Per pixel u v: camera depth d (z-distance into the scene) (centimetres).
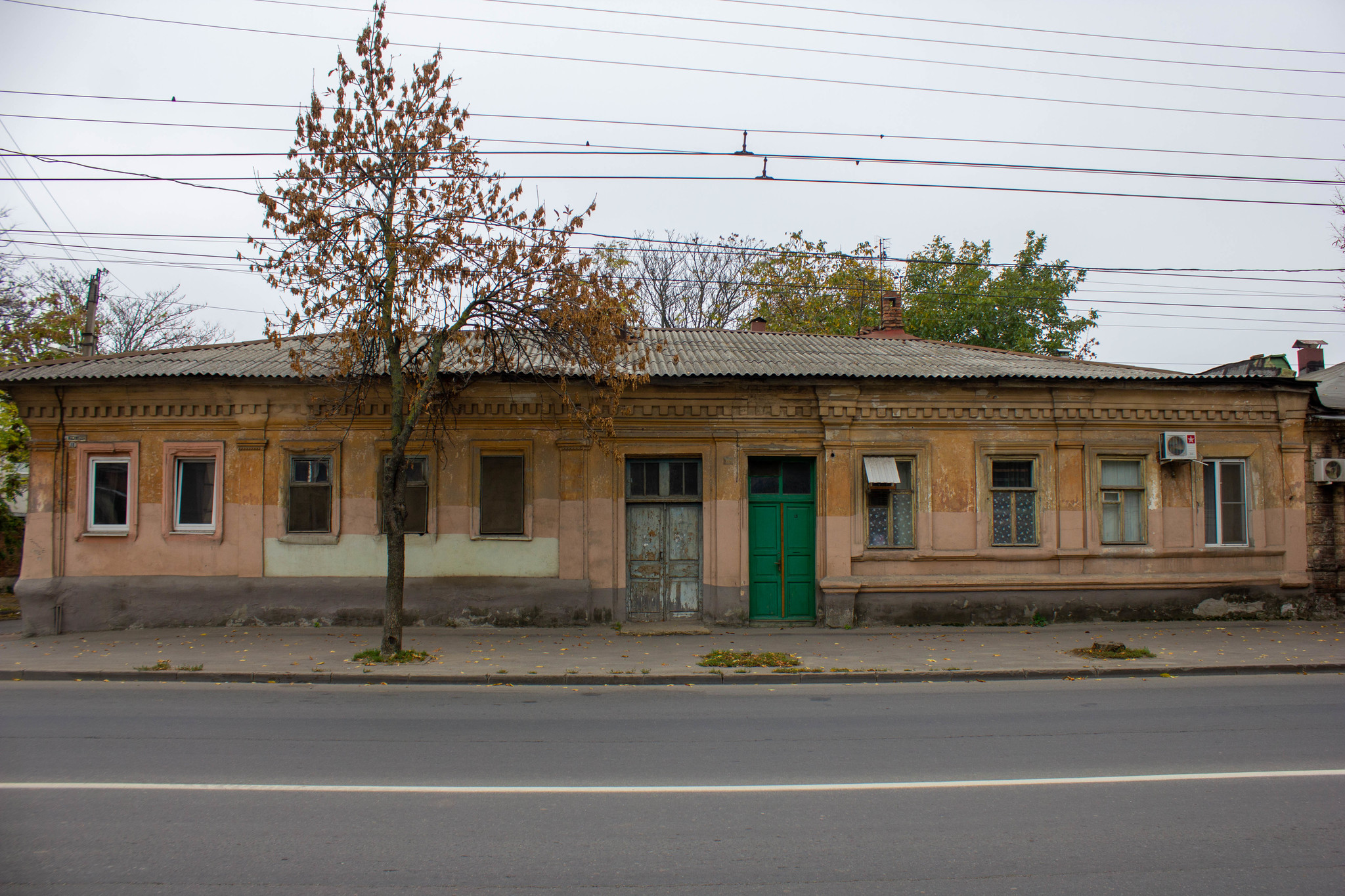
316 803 584
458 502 1484
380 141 1169
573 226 1211
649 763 693
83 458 1484
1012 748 741
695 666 1153
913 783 639
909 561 1515
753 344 1780
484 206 1188
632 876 465
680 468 1533
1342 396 1748
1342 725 829
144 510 1479
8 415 1830
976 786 632
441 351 1232
